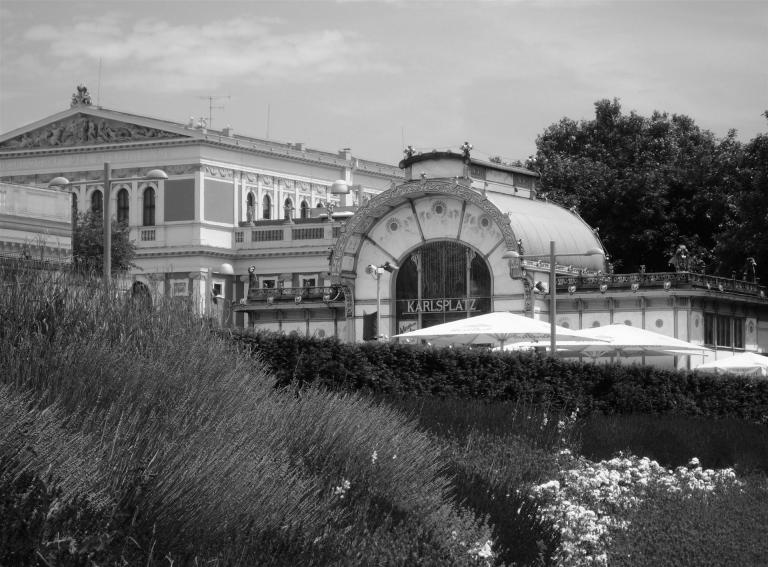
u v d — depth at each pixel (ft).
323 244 391.65
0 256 84.99
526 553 79.46
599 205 357.41
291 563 63.31
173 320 88.58
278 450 77.10
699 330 250.98
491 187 279.08
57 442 59.82
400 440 90.79
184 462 64.49
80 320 81.10
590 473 107.65
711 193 343.67
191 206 405.39
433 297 264.72
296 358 117.29
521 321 193.67
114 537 56.75
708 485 113.91
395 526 74.90
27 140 431.02
